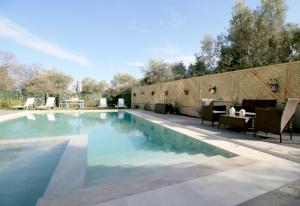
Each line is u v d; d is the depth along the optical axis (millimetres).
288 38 13914
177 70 23234
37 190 2887
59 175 3086
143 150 5117
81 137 5957
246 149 4449
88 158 4391
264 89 8047
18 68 24969
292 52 14031
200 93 11711
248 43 14977
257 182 2623
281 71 7402
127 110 17203
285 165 3318
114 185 2506
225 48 17375
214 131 6691
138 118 11867
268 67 7887
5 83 23047
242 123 6137
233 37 15508
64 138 5809
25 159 4152
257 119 5547
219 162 3500
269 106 7086
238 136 5848
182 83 13367
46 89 24500
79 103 18844
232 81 9602
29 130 7820
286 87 7215
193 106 12195
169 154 4734
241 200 2143
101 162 4102
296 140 5316
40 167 3754
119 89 28047
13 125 9047
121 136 6910
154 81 24547
